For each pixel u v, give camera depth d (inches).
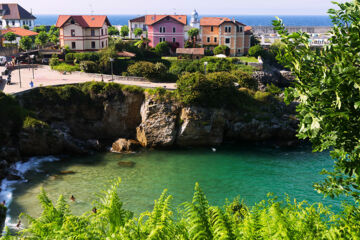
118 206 326.0
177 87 2354.8
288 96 338.0
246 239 308.3
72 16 3454.7
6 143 1945.1
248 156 2084.2
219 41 3892.7
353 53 311.3
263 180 1707.7
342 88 297.4
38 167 1863.9
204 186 1641.2
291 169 1854.1
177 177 1755.7
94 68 2982.3
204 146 2305.6
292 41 345.1
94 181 1695.4
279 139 2368.4
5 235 300.8
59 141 2044.8
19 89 2263.8
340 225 338.3
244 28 4042.8
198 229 307.3
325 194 366.9
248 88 2632.9
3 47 3563.0
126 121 2427.4
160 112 2288.4
